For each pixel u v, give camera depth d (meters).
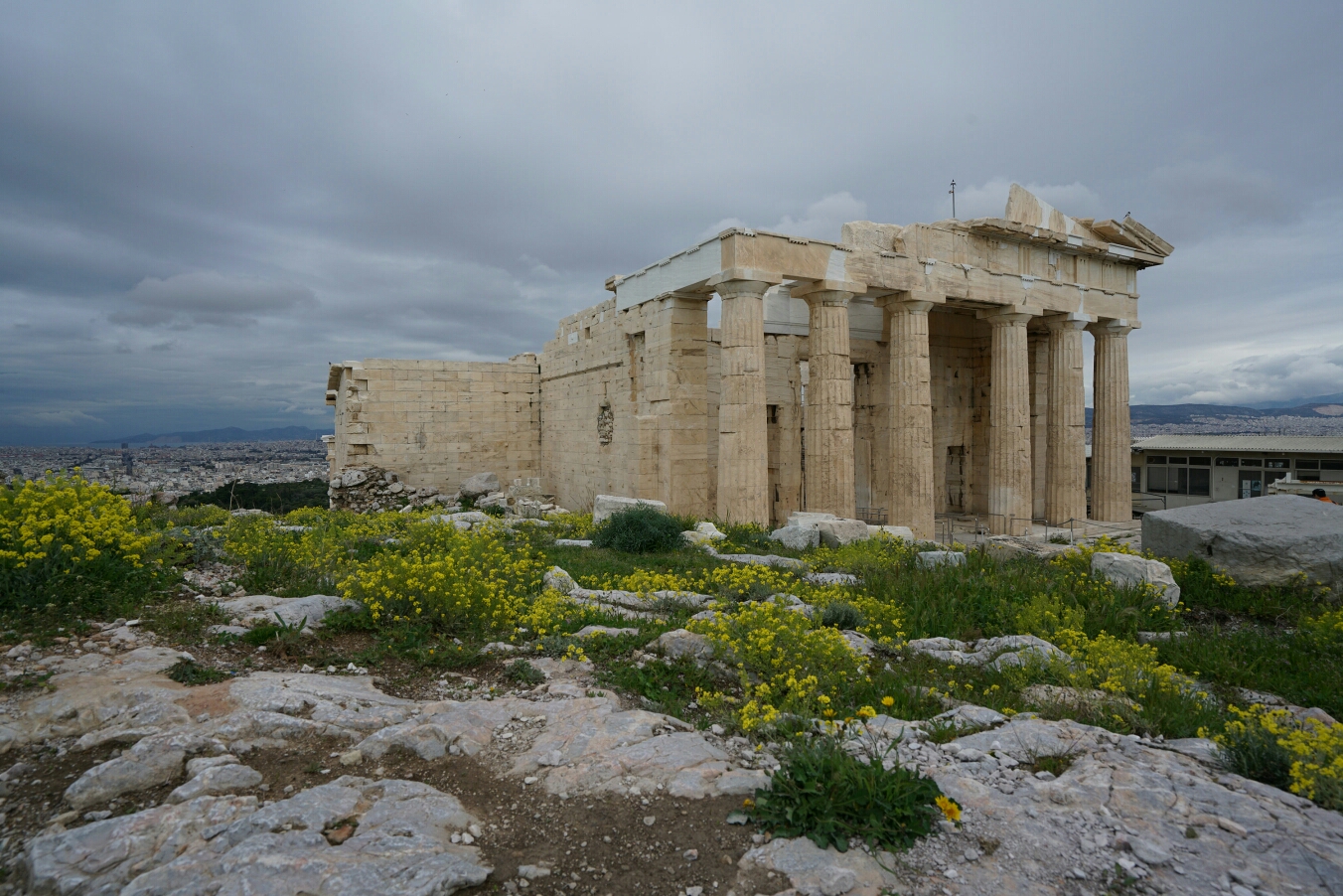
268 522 14.55
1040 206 24.80
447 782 4.53
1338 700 6.97
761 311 19.39
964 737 5.34
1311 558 11.09
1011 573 11.90
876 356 28.38
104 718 4.89
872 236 21.31
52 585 6.99
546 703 5.65
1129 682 6.86
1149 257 26.80
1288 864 3.71
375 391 29.86
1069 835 3.98
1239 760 4.98
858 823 3.98
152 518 13.80
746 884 3.56
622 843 3.91
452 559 8.71
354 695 5.65
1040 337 29.55
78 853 3.49
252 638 6.76
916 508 21.80
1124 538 20.20
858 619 9.20
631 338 24.81
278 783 4.37
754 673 6.59
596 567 12.81
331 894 3.27
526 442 33.22
